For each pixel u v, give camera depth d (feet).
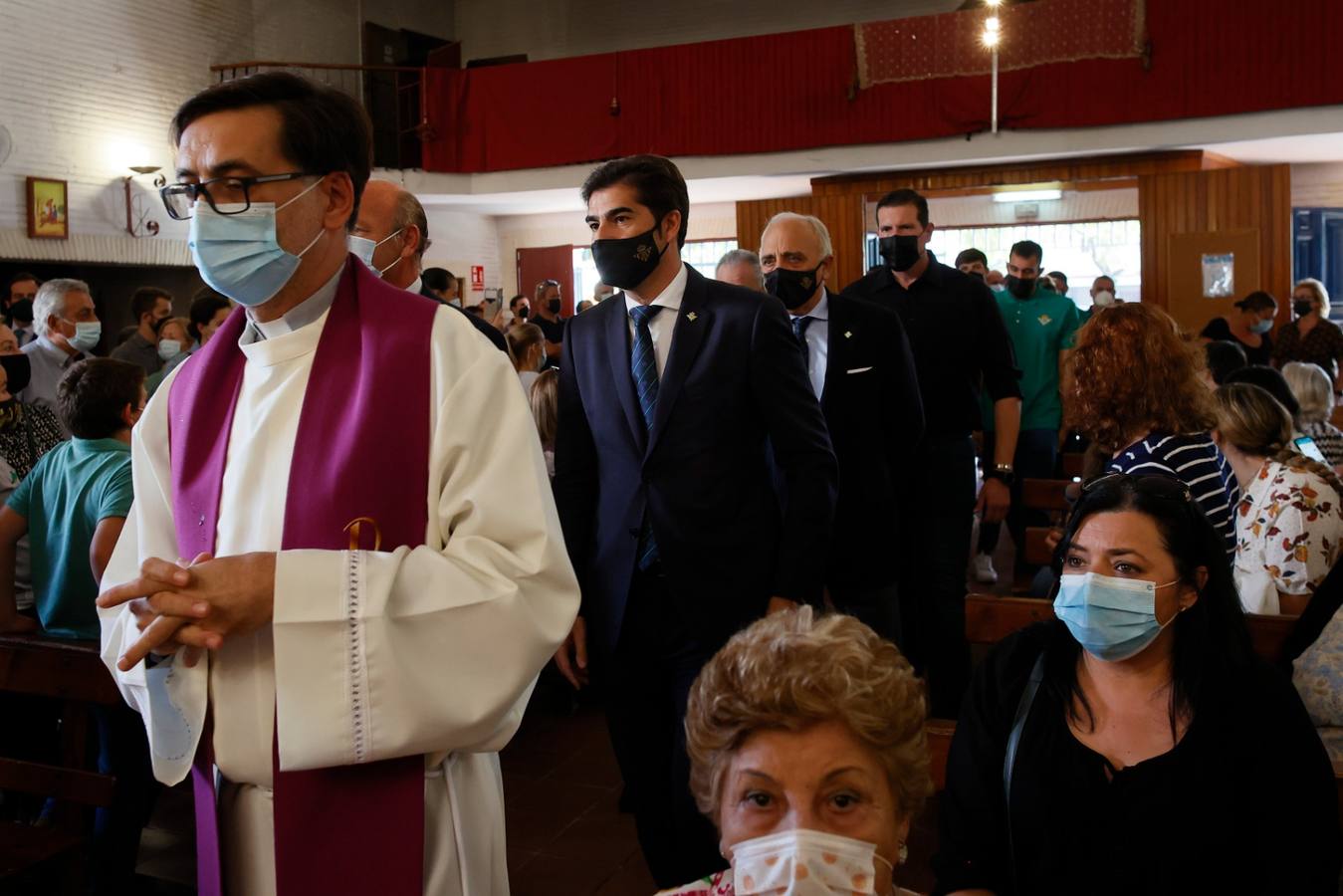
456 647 4.02
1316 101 29.78
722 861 6.86
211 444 4.51
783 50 35.22
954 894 5.41
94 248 35.17
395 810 4.19
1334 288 37.65
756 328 7.00
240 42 40.55
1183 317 33.86
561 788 11.10
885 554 10.07
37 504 8.92
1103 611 5.05
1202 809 4.99
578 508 7.53
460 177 39.83
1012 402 12.57
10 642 6.95
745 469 7.00
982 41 32.83
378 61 45.75
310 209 4.28
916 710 3.51
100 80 35.45
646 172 7.02
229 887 4.36
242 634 3.91
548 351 29.48
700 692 3.59
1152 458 7.14
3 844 7.00
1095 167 34.27
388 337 4.39
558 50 49.01
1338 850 5.05
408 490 4.28
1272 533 8.68
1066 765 5.19
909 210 11.74
